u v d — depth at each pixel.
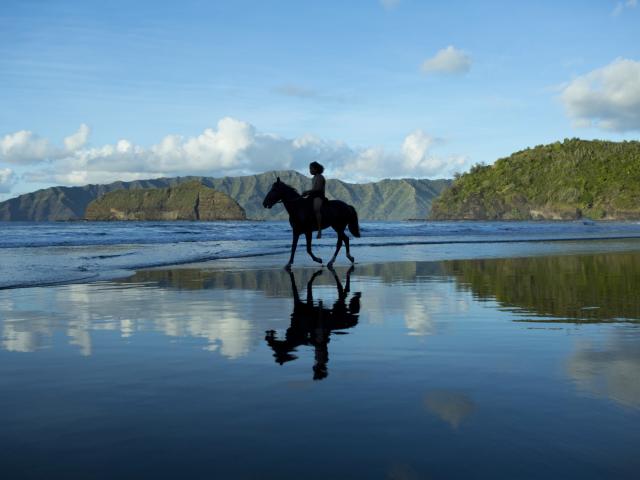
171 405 2.83
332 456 2.18
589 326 5.20
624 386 3.12
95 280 10.11
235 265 13.91
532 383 3.19
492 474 2.01
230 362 3.80
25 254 16.59
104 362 3.82
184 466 2.10
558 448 2.23
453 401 2.86
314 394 3.00
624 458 2.13
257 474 2.03
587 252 17.95
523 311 6.21
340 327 5.24
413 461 2.12
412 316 5.91
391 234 38.69
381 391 3.05
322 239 30.20
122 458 2.18
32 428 2.51
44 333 4.96
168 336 4.81
